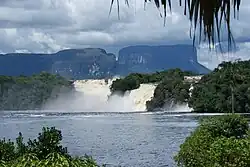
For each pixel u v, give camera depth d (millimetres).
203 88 148625
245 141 21062
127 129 93062
